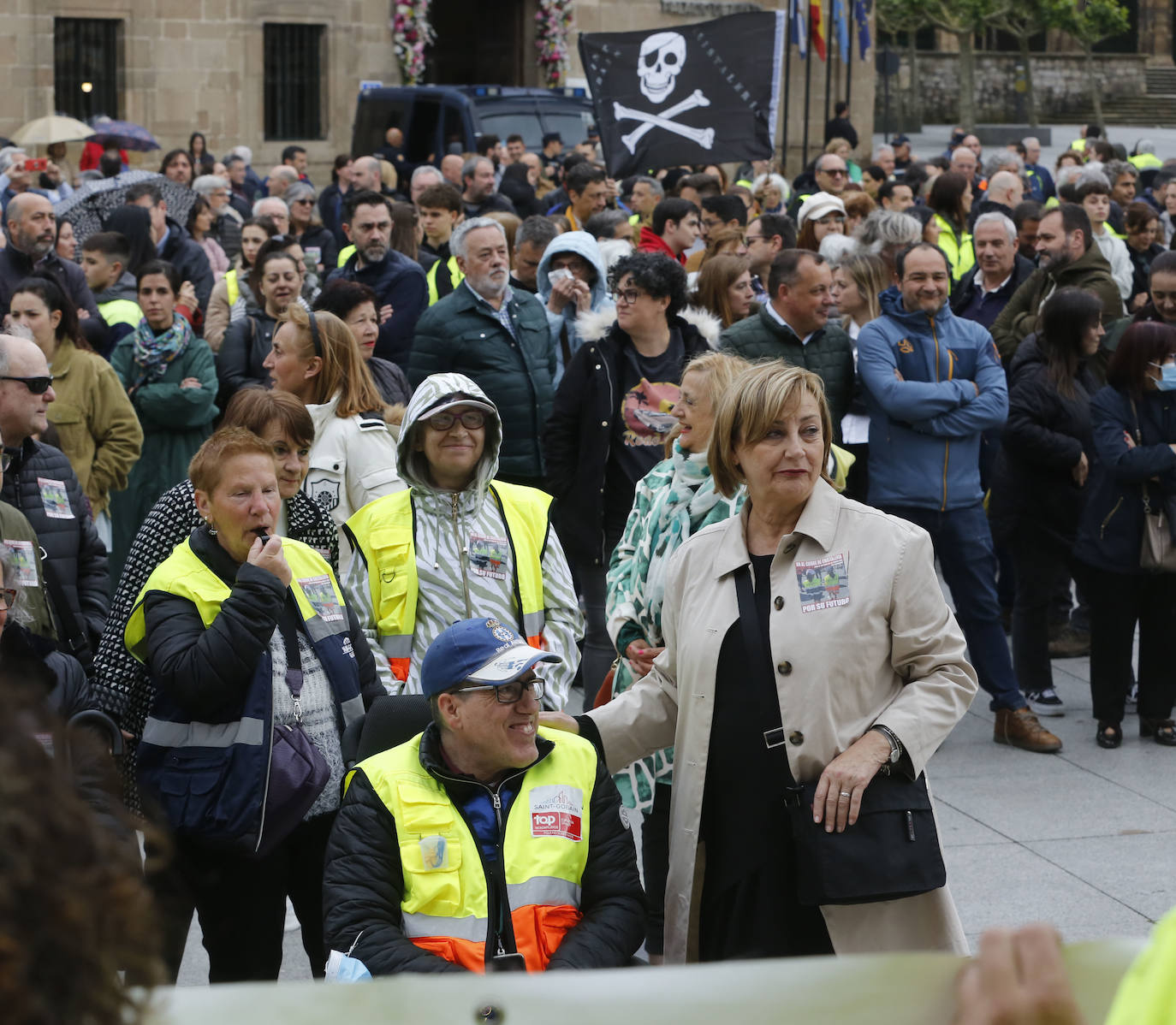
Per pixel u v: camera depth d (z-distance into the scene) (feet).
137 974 3.45
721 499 13.23
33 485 15.58
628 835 10.78
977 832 18.28
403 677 13.32
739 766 10.54
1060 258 26.02
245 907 12.25
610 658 19.80
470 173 41.16
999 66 146.10
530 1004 6.21
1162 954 4.05
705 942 10.86
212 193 45.03
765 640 10.50
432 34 86.99
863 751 10.01
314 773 11.71
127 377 23.17
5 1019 3.17
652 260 18.92
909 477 20.08
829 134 77.36
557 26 89.81
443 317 21.20
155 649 11.69
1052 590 22.63
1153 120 148.77
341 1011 6.17
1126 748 21.20
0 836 3.21
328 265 39.17
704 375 13.41
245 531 11.92
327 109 85.46
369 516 13.66
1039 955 4.59
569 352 22.90
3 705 3.38
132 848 4.10
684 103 33.71
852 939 10.18
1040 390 21.83
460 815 10.34
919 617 10.38
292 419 13.75
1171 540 20.40
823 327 20.40
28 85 77.82
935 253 20.02
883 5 127.95
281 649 12.05
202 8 81.46
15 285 25.73
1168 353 20.10
